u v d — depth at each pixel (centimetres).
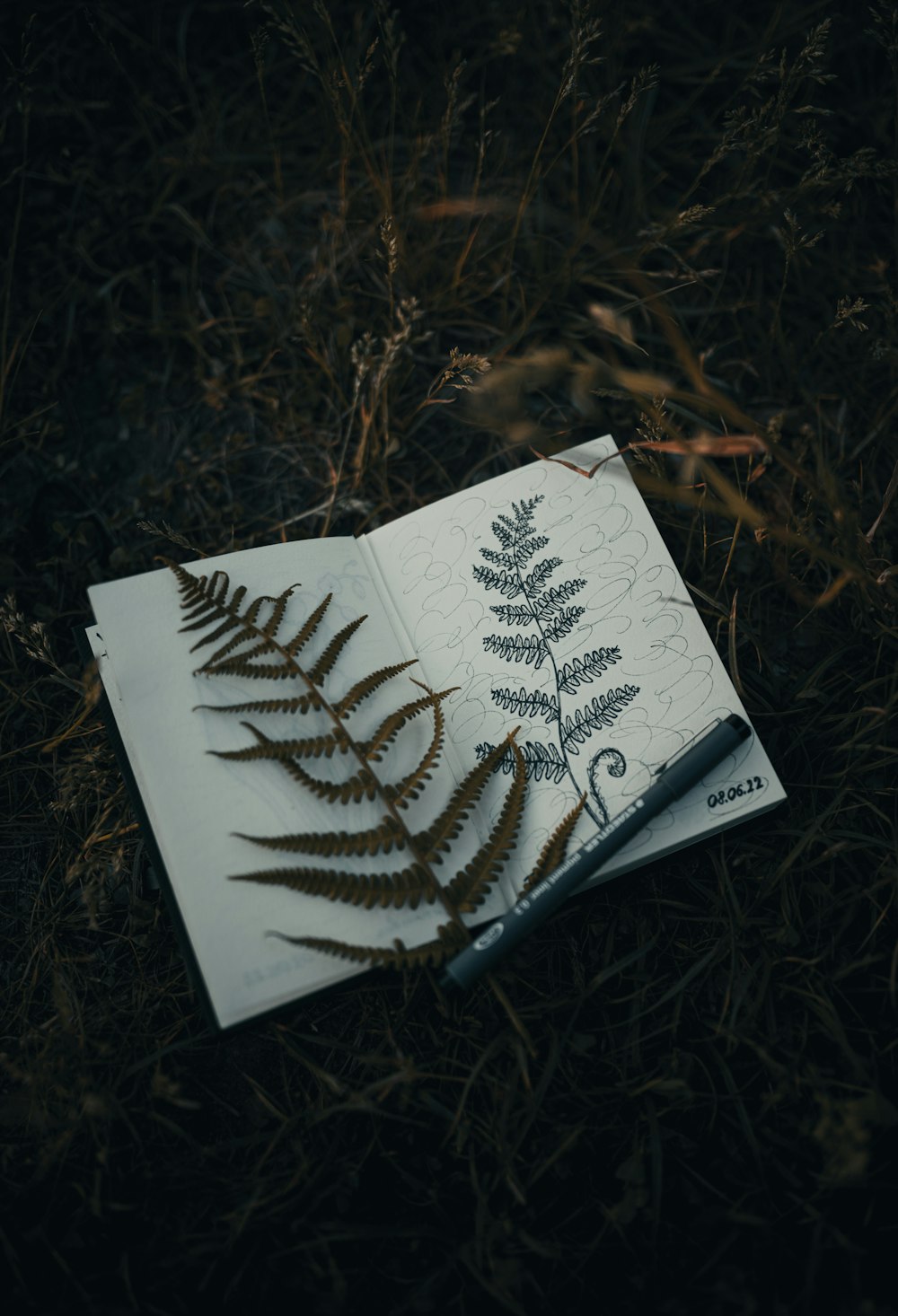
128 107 54
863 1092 40
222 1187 40
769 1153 40
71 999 42
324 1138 40
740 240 51
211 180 53
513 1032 40
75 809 44
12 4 53
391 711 41
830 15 53
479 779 39
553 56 53
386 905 38
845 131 52
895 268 51
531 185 51
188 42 54
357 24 51
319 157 52
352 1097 38
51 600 48
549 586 43
